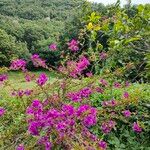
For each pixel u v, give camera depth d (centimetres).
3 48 2919
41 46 3272
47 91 343
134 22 368
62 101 333
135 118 528
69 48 396
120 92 542
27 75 366
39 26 4138
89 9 430
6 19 4484
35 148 289
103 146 285
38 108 304
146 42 366
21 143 299
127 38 359
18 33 4081
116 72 371
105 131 393
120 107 426
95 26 390
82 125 297
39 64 362
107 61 384
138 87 560
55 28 4081
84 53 386
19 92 357
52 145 281
